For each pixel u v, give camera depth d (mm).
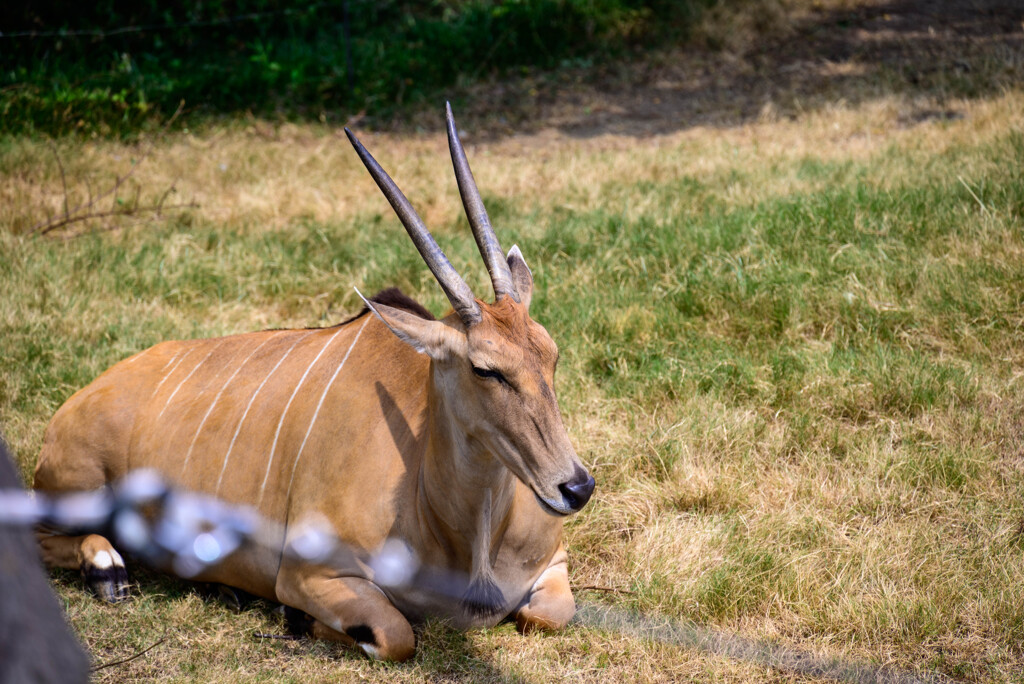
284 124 26188
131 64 28109
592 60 30125
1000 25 28688
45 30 28578
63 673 3338
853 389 12336
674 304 14609
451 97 28281
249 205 19672
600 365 13555
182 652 8703
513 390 7730
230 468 9656
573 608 9172
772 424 12227
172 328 14656
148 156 22703
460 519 8461
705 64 29375
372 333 9789
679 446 11625
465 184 8617
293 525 9094
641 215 17688
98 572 9602
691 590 9461
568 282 15562
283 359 10109
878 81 25562
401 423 8938
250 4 31609
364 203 19984
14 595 3168
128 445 10227
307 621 9047
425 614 8961
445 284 7840
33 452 11625
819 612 9180
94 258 16688
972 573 9500
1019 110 21047
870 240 15414
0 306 14547
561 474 7664
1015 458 11258
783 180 18609
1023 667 8414
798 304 13977
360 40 31188
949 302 13586
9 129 23094
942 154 18922
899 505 10695
